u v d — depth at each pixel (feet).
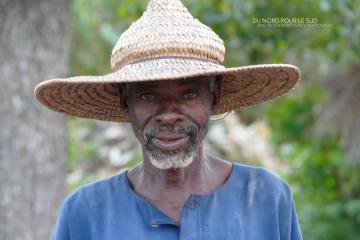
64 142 16.16
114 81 7.62
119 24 24.07
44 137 15.55
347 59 21.49
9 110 15.23
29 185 15.40
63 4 15.83
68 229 9.06
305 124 29.60
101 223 8.80
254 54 22.39
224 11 19.33
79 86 8.50
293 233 9.30
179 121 8.04
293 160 31.30
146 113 8.10
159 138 8.07
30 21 15.34
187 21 8.30
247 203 8.83
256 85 9.12
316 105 28.89
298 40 20.98
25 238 15.35
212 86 8.55
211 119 10.03
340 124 26.50
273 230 8.82
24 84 15.29
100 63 22.88
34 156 15.44
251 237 8.65
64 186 16.16
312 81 27.50
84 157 30.68
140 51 8.11
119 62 8.39
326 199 28.63
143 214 8.61
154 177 8.67
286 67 8.25
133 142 30.94
